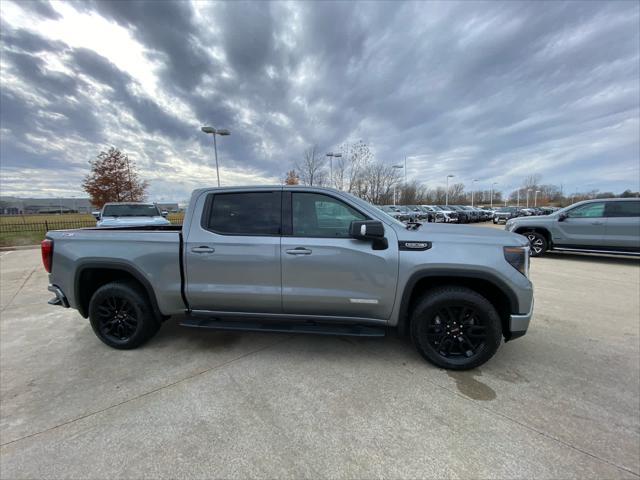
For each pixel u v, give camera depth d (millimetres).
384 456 1915
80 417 2293
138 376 2844
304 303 3055
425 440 2041
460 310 2887
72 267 3344
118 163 23047
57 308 4773
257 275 3070
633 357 3115
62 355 3256
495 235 2939
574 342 3451
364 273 2918
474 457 1898
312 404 2422
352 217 3047
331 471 1812
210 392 2592
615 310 4477
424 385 2664
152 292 3246
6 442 2053
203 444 2025
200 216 3221
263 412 2334
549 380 2721
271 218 3121
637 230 7570
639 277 6574
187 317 3459
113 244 3279
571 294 5285
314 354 3240
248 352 3297
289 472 1808
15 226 19797
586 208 8352
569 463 1849
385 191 34938
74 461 1896
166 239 3201
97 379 2799
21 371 2943
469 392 2559
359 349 3340
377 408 2367
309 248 2975
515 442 2014
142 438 2082
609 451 1935
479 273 2770
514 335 2838
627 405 2377
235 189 3227
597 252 8156
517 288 2754
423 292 3043
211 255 3109
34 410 2373
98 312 3359
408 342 3500
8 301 5137
